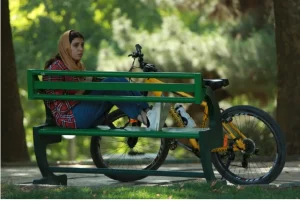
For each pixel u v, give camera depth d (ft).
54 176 49.29
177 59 106.42
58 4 136.98
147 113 46.57
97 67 123.65
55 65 48.42
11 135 83.92
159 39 114.21
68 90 48.55
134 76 45.91
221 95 113.91
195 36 113.39
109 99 46.44
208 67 106.11
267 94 110.32
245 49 105.29
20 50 137.69
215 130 46.16
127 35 122.93
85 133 47.34
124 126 49.26
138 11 146.10
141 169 50.52
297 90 76.84
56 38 139.13
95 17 146.72
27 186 46.98
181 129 47.19
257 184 45.91
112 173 47.80
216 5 112.98
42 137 48.78
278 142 46.29
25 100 166.09
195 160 67.67
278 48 78.07
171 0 127.24
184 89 45.11
